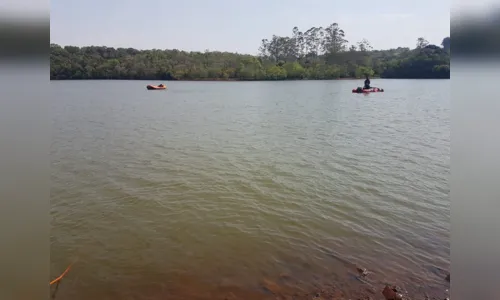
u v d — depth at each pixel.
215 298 5.35
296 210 8.60
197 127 21.06
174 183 10.56
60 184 10.45
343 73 87.06
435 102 35.22
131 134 18.62
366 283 5.70
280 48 100.12
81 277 5.89
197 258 6.51
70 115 26.06
